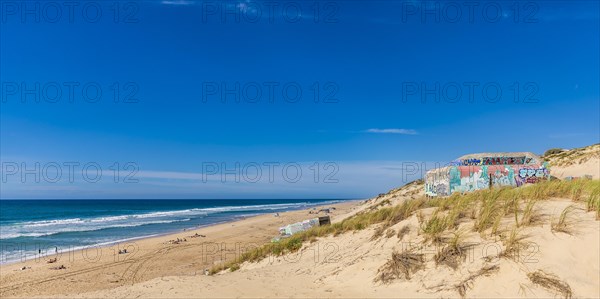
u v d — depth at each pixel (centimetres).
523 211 854
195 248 3145
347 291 802
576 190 922
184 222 6094
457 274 712
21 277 2169
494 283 654
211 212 9312
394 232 1010
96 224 5791
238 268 1725
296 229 2886
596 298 577
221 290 876
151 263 2545
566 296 590
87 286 1967
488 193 1061
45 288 1934
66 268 2406
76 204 15800
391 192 4050
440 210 1012
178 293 869
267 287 890
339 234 1496
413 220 1013
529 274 639
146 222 6150
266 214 7619
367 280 830
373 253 958
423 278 748
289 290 852
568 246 671
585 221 730
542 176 2048
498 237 757
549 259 655
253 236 3853
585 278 612
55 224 5778
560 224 727
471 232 813
